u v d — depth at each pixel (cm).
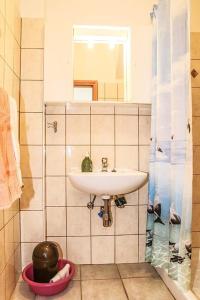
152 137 165
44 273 146
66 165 178
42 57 166
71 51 167
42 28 166
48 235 177
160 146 155
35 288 141
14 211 150
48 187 176
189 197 131
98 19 171
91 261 180
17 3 156
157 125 157
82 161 174
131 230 183
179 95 134
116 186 140
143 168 183
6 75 133
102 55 180
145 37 172
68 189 178
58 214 178
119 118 181
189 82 127
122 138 182
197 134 191
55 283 139
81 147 179
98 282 156
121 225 182
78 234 179
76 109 178
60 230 178
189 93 128
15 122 113
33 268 150
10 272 140
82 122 179
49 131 176
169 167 151
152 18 167
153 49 165
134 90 171
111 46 181
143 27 172
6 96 102
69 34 167
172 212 139
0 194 88
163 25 151
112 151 181
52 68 165
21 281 158
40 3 166
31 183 166
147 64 172
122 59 181
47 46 165
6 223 132
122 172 165
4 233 128
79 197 178
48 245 152
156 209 158
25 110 165
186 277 132
